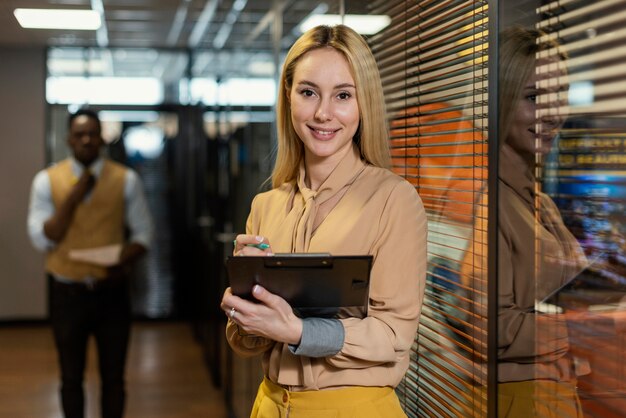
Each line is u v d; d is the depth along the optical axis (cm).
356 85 148
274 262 129
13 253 776
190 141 801
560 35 122
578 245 120
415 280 143
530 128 130
